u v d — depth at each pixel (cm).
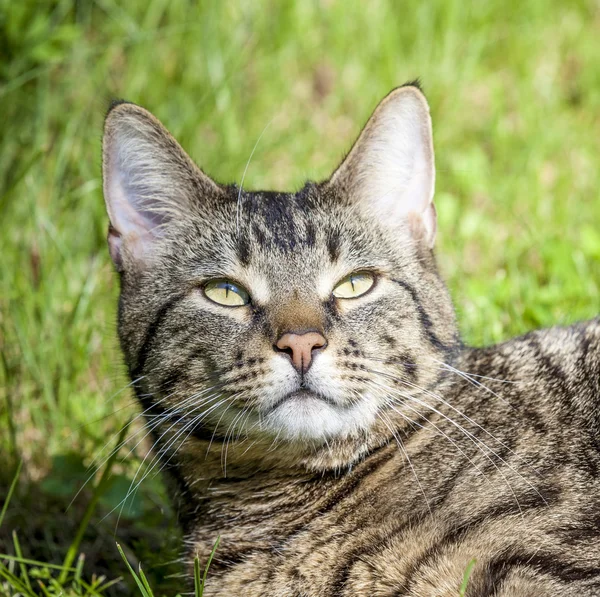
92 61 968
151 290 543
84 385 730
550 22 1089
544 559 449
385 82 1010
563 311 729
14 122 897
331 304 514
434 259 564
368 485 511
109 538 631
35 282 786
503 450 500
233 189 564
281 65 1026
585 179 912
